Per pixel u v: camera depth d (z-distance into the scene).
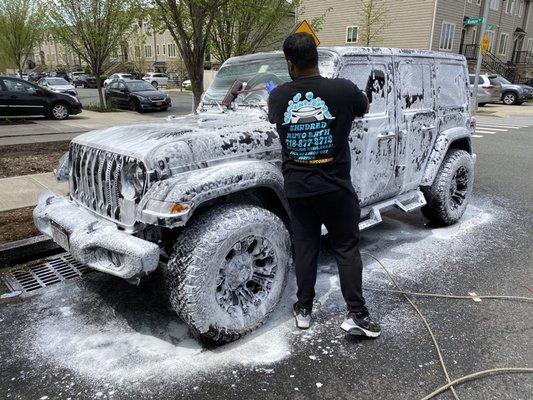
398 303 3.55
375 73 3.89
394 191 4.36
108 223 2.95
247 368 2.78
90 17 18.41
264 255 3.07
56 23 18.48
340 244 2.95
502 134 13.23
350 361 2.85
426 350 2.96
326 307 3.48
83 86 44.28
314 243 3.00
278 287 3.18
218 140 2.97
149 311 3.43
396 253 4.52
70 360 2.86
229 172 2.79
